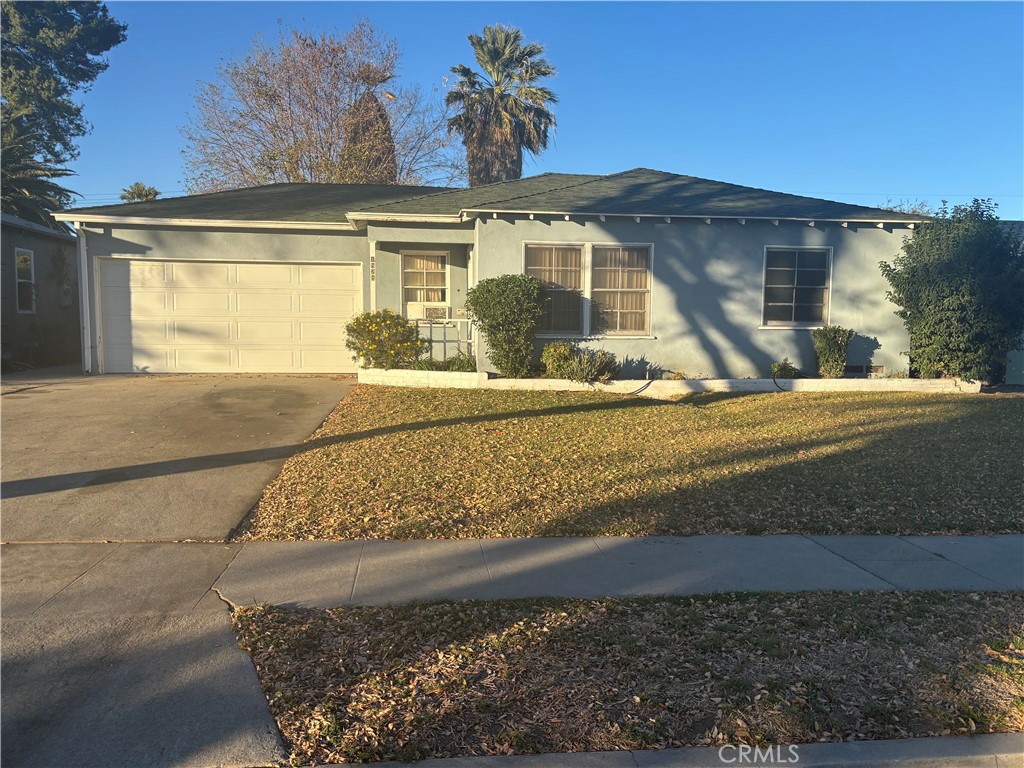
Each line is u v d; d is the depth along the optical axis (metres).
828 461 8.45
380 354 13.70
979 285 13.49
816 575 5.30
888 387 13.83
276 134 29.53
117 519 6.15
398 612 4.51
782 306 14.45
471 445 8.90
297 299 15.42
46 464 7.68
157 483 7.12
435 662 3.91
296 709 3.48
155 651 3.99
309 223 14.97
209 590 4.82
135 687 3.63
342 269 15.52
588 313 13.94
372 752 3.19
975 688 3.79
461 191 15.52
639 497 7.02
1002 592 5.04
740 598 4.84
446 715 3.45
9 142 24.06
